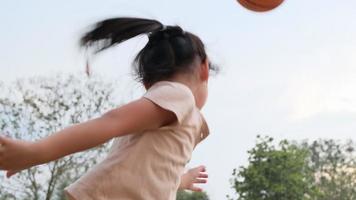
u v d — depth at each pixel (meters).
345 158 50.12
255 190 47.66
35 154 2.81
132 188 3.28
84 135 2.97
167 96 3.34
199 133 3.64
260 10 4.30
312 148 50.25
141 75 3.64
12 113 27.58
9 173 2.92
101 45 3.53
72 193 3.29
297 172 47.84
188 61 3.63
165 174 3.34
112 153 3.38
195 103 3.60
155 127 3.31
